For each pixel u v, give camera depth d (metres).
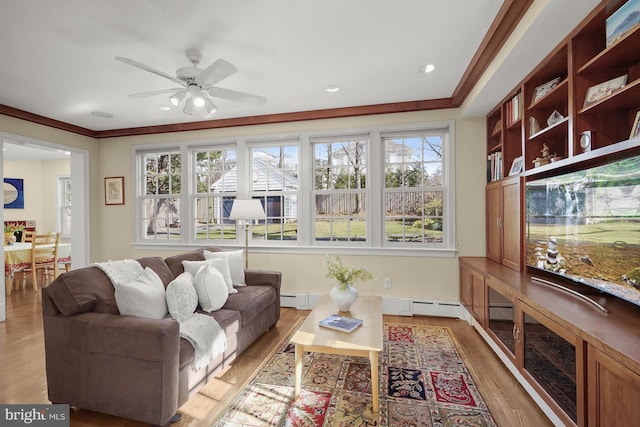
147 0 1.80
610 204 1.63
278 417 1.81
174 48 2.35
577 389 1.39
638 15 1.40
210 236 4.38
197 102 2.36
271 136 4.02
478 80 2.83
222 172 4.35
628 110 1.84
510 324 2.17
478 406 1.90
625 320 1.47
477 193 3.46
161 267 2.60
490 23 2.08
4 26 2.03
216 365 2.15
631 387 1.09
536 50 2.07
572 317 1.51
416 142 3.73
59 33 2.12
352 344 1.88
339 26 2.09
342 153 3.92
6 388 2.10
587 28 1.77
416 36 2.22
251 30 2.13
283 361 2.50
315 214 3.98
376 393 1.84
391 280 3.67
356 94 3.31
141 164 4.66
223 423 1.76
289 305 3.91
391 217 3.76
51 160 6.72
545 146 2.43
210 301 2.46
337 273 2.51
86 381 1.77
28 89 3.07
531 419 1.78
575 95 1.88
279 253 3.98
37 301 4.16
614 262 1.60
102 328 1.72
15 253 4.54
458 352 2.63
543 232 2.29
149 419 1.65
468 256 3.48
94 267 2.10
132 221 4.59
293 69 2.72
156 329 1.65
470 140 3.48
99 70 2.68
